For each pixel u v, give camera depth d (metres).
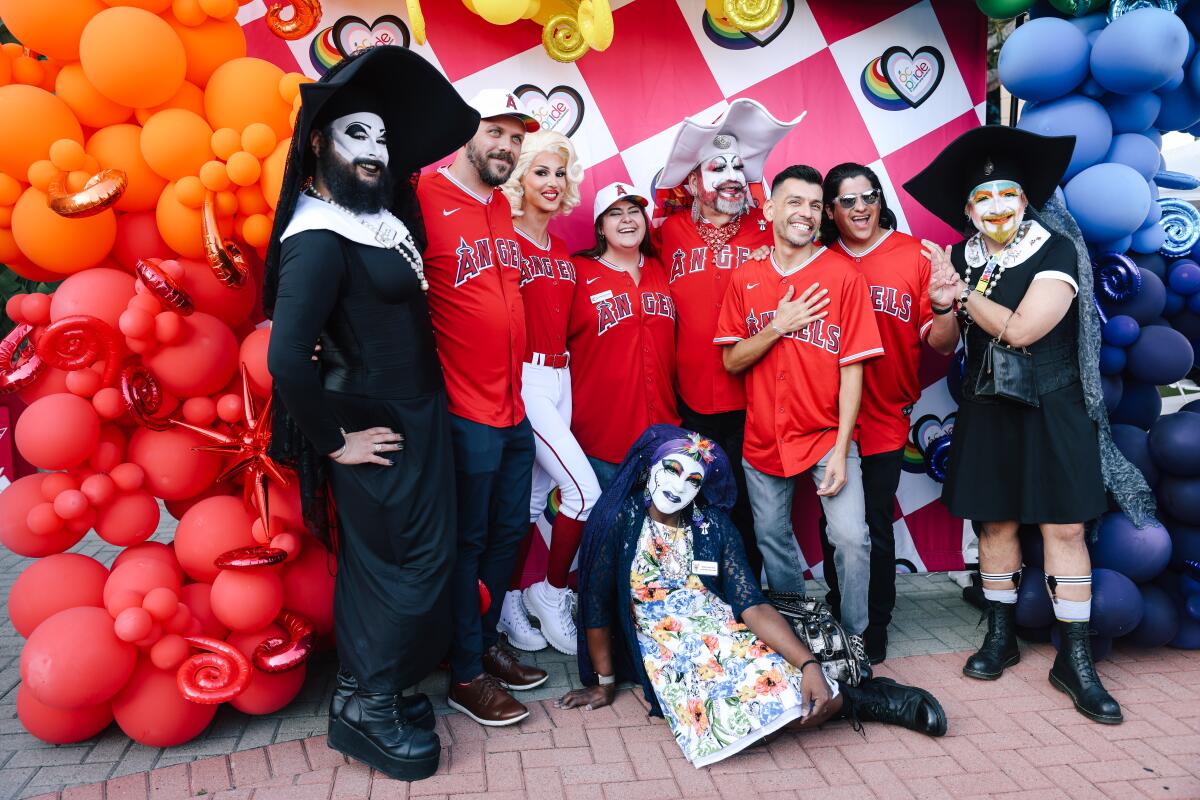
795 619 2.95
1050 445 3.07
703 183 3.51
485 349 2.85
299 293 2.21
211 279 2.74
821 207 3.15
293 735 2.77
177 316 2.56
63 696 2.40
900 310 3.34
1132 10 3.23
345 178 2.34
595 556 2.93
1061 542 3.08
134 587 2.55
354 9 3.60
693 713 2.68
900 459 3.40
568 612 3.52
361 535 2.49
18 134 2.45
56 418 2.47
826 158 4.09
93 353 2.50
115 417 2.59
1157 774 2.54
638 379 3.44
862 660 2.91
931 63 4.13
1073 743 2.72
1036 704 3.00
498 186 3.05
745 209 3.65
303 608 2.85
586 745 2.73
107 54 2.41
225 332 2.72
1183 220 3.64
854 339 3.06
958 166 3.22
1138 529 3.20
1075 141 3.08
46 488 2.55
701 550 2.90
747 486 3.37
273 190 2.60
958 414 3.37
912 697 2.79
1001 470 3.19
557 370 3.34
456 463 2.86
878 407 3.36
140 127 2.70
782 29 3.99
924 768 2.59
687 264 3.60
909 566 4.32
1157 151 3.51
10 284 4.44
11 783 2.47
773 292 3.22
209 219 2.54
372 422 2.44
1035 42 3.29
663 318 3.50
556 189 3.18
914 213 4.19
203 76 2.74
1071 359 3.11
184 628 2.58
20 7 2.43
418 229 2.69
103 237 2.62
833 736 2.79
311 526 2.53
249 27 3.52
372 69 2.40
